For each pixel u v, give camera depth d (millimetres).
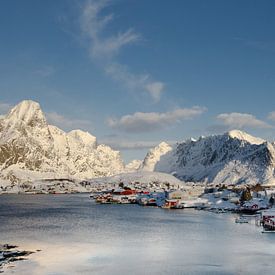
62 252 92188
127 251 94062
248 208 198750
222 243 104875
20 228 132250
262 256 89188
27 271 75438
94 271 76562
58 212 196500
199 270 77688
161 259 86125
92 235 117625
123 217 172375
